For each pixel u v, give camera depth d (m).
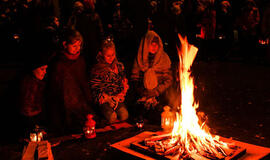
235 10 11.34
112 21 9.95
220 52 11.09
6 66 8.73
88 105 4.20
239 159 2.69
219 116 4.59
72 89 4.00
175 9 9.27
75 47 3.94
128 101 5.23
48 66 3.96
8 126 3.65
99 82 4.20
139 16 9.59
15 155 3.21
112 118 4.09
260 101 5.44
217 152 2.64
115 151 3.04
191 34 9.96
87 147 3.39
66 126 3.96
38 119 3.83
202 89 6.48
